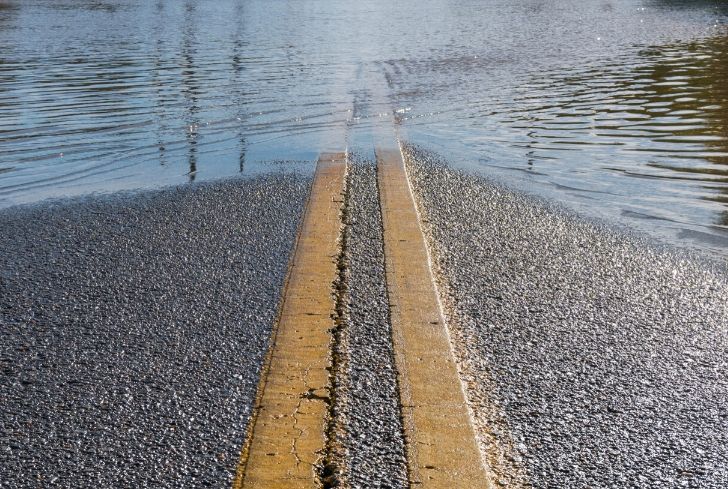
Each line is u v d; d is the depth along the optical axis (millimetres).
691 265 5070
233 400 3396
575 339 3959
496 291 4582
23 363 3732
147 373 3627
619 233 5785
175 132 9906
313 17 30188
